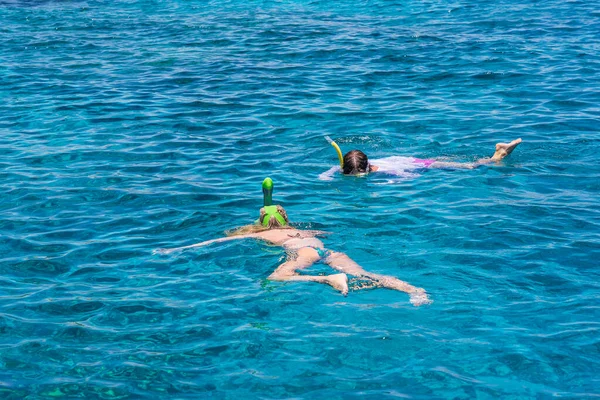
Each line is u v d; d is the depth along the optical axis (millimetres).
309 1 26859
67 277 7254
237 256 7586
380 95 14469
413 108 13484
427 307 6465
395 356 5738
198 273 7250
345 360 5695
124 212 8953
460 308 6453
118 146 11625
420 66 16672
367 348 5848
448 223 8398
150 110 13719
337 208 8938
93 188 9781
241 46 19375
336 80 15711
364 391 5309
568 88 14383
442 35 19750
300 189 9656
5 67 17375
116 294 6855
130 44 19969
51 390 5379
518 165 10398
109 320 6379
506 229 8195
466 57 17266
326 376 5492
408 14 23312
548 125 12172
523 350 5789
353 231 8211
